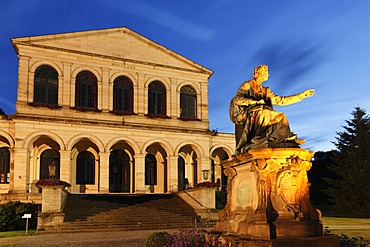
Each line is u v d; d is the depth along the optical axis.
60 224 23.05
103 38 37.31
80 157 36.41
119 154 38.06
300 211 8.18
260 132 9.22
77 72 35.69
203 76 40.97
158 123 37.94
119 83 37.47
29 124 32.19
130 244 16.17
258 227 7.98
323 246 7.77
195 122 39.56
